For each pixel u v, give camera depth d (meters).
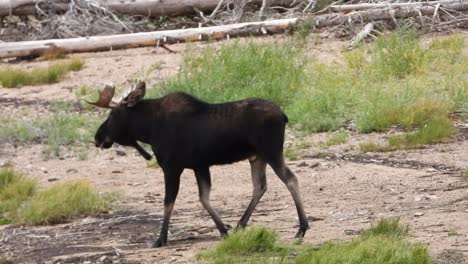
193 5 75.62
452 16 70.62
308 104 51.72
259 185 31.62
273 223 33.97
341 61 61.84
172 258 29.72
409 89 53.38
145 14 75.81
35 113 56.53
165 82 57.19
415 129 48.53
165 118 31.41
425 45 64.31
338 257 27.06
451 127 47.19
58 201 37.38
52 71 63.41
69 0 75.88
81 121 53.09
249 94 53.38
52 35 73.69
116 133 32.34
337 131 49.22
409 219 32.88
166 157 31.50
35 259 31.38
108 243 32.88
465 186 37.78
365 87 55.03
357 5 72.06
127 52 69.12
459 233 30.36
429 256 27.09
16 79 63.22
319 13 72.81
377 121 48.94
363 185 39.22
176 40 69.56
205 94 53.62
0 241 34.12
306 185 39.88
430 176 39.97
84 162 46.81
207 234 33.25
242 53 57.53
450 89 53.88
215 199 38.66
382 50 60.81
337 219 34.00
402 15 69.75
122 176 43.94
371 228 30.48
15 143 50.47
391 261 26.70
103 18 74.44
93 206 37.72
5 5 75.06
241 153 31.05
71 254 31.66
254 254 28.98
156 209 37.91
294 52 58.66
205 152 31.02
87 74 64.06
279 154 30.44
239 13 74.56
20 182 41.16
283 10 76.44
